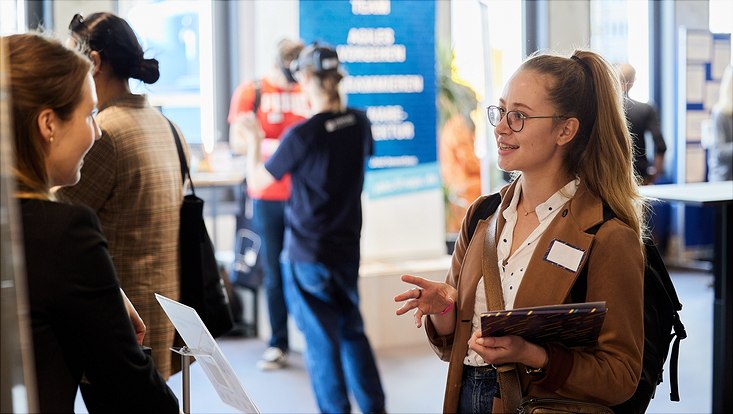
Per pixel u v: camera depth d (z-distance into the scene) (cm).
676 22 901
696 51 890
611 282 189
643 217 207
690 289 791
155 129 287
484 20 761
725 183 465
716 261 420
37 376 152
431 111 641
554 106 195
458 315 207
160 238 283
